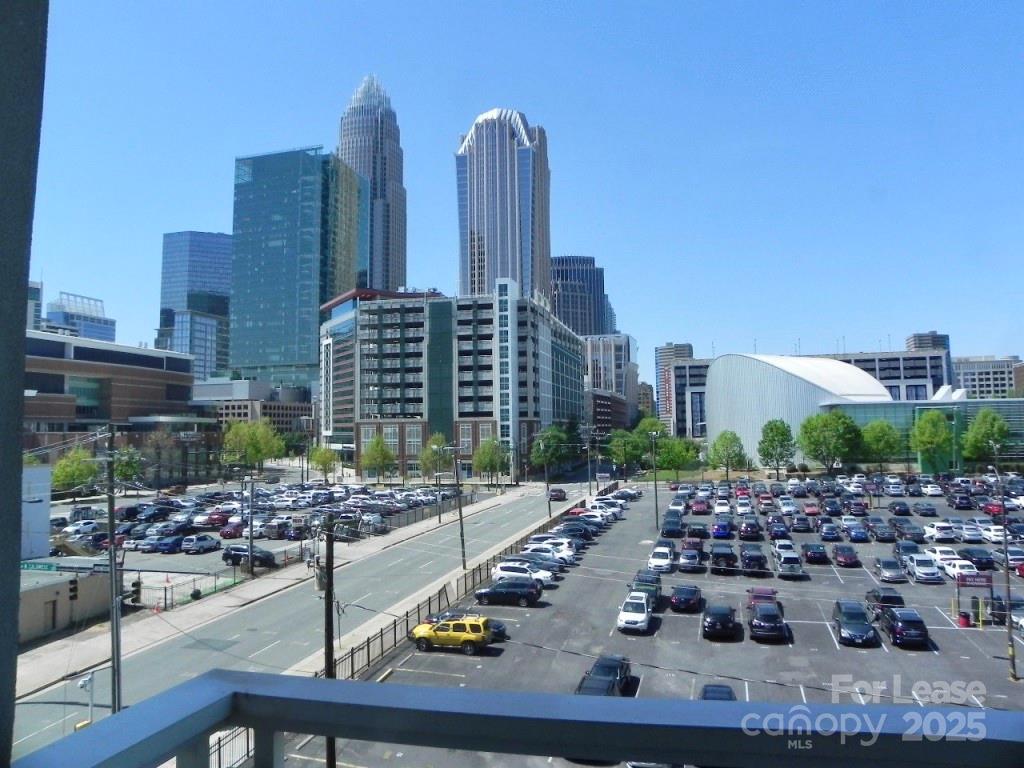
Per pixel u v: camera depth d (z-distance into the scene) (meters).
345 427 153.62
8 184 2.19
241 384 190.75
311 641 29.81
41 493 39.66
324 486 99.50
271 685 2.75
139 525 61.66
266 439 111.19
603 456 150.12
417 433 122.94
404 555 50.31
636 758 2.43
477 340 122.75
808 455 102.31
